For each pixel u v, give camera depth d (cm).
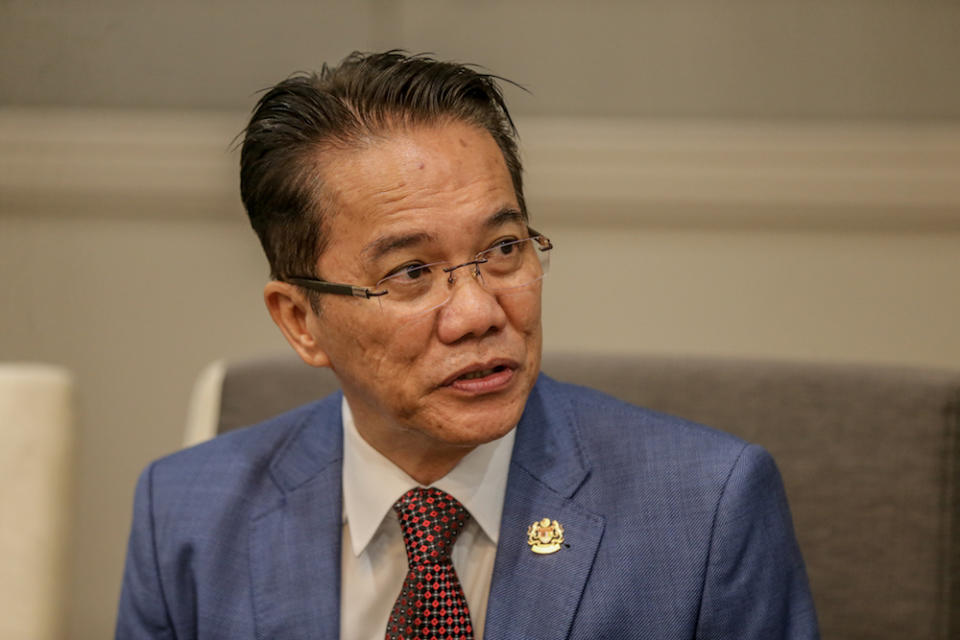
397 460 438
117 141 924
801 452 513
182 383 955
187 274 945
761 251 884
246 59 916
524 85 893
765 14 865
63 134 927
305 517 458
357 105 386
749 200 876
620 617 410
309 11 905
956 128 850
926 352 873
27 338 956
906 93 857
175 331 952
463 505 429
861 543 501
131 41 920
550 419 459
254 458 484
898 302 873
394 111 384
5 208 944
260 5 909
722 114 878
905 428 499
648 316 902
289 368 570
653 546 418
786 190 869
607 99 888
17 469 437
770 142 864
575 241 903
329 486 461
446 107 387
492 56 893
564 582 414
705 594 410
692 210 885
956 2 845
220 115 923
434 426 388
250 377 571
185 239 943
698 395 530
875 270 873
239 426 564
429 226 373
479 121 392
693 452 437
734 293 890
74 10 921
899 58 855
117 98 928
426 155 378
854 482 504
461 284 377
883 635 496
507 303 385
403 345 381
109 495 963
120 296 952
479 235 378
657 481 431
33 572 431
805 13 860
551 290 908
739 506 419
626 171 883
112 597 959
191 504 475
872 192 859
